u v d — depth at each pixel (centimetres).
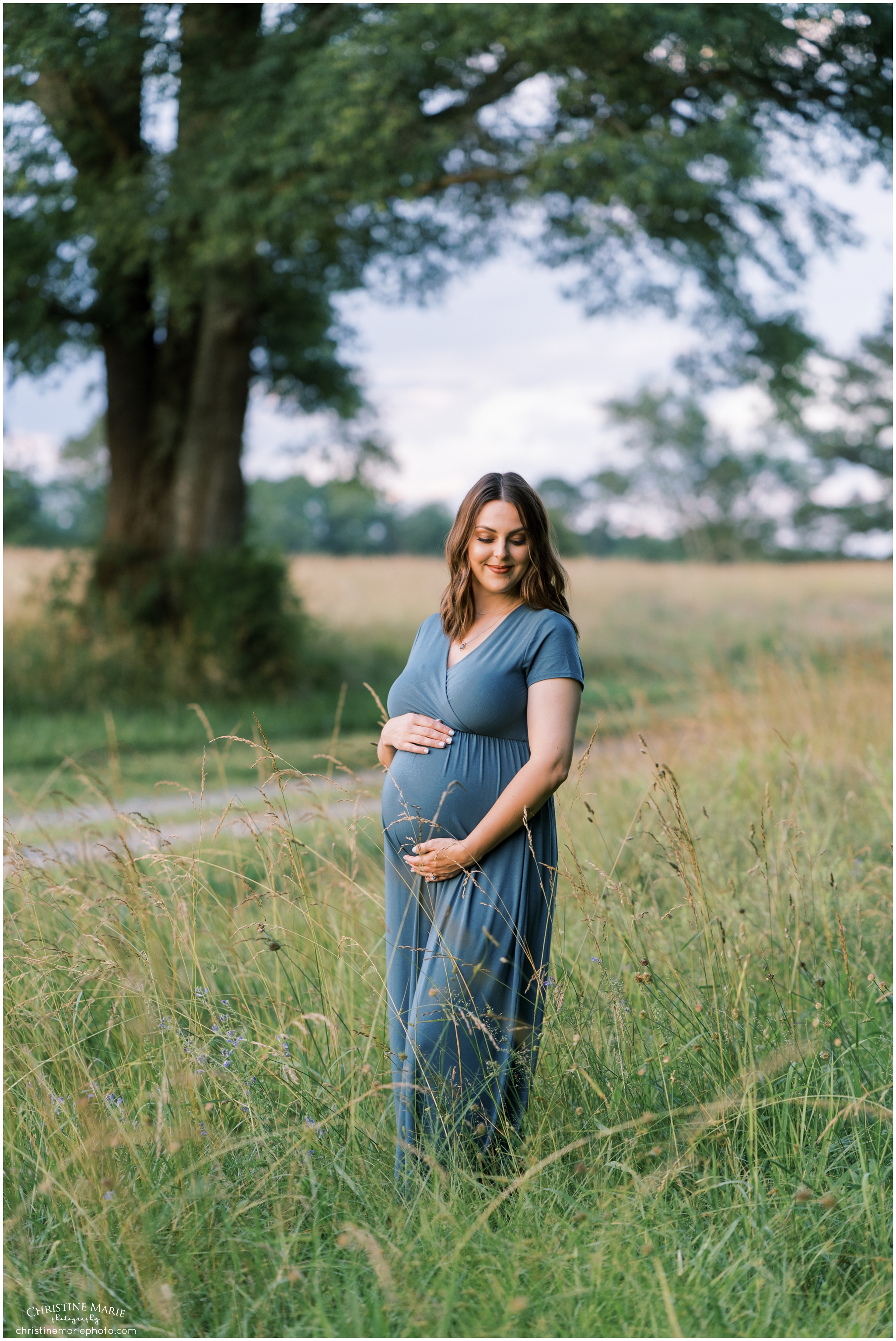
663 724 791
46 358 1386
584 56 1017
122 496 1449
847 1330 198
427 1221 222
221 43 1147
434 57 1013
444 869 256
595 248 1324
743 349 1567
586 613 2364
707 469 6600
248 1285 217
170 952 325
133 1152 240
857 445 5550
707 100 1122
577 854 451
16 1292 212
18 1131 265
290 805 449
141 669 1291
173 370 1441
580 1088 266
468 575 266
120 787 568
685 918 359
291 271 1438
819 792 557
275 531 9056
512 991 254
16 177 1163
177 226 1192
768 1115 264
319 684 1475
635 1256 218
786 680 829
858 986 325
